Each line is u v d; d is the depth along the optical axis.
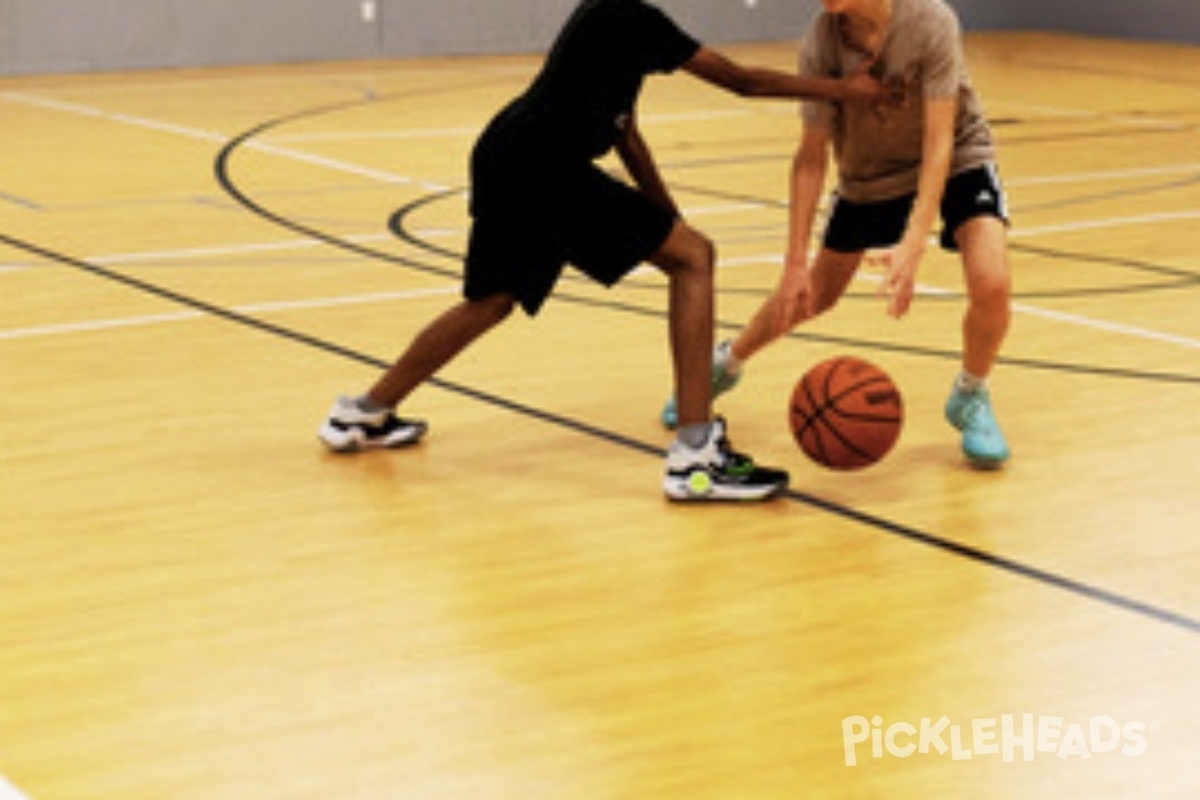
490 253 5.01
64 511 4.73
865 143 5.01
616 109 4.85
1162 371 6.34
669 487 4.87
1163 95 15.25
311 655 3.82
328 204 9.59
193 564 4.36
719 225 9.28
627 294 7.55
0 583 4.22
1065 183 10.77
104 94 13.94
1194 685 3.70
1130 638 3.95
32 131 11.95
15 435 5.38
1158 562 4.43
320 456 5.23
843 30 4.88
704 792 3.21
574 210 4.89
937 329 6.98
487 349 6.50
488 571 4.34
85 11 15.23
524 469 5.14
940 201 5.16
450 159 11.20
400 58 16.84
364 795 3.19
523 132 4.88
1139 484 5.06
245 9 15.99
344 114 13.17
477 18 17.20
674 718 3.52
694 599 4.16
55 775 3.26
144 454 5.21
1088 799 3.21
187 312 7.03
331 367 6.22
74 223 8.89
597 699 3.61
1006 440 5.47
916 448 5.39
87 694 3.62
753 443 5.43
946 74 4.81
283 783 3.24
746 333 5.50
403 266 8.05
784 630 3.98
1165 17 19.56
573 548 4.50
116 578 4.26
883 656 3.84
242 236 8.67
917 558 4.45
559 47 4.88
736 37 18.66
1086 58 18.03
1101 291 7.77
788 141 12.31
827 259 5.30
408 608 4.09
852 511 4.81
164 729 3.46
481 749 3.38
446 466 5.15
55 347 6.43
